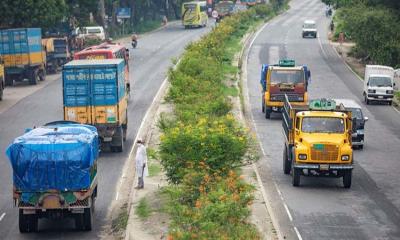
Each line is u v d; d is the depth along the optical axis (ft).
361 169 147.64
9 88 261.44
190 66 231.71
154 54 354.95
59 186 103.04
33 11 310.45
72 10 362.94
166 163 116.06
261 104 230.89
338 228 107.34
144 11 540.52
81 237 103.40
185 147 115.24
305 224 109.40
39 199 102.83
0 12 306.96
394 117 211.82
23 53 265.34
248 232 91.25
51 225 109.81
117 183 133.08
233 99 231.09
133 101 223.71
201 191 103.24
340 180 138.92
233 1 612.29
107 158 152.66
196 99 190.60
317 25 506.07
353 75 296.30
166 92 235.61
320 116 133.69
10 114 202.18
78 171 102.99
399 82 258.37
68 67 153.17
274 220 110.22
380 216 113.91
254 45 388.37
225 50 332.39
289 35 442.50
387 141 176.86
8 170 142.41
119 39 442.50
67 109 154.10
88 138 106.11
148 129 180.75
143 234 102.47
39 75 280.92
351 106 170.50
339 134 131.95
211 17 620.49
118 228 107.04
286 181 137.18
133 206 116.37
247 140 129.39
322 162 129.90
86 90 153.79
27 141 103.71
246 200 100.73
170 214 106.52
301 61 333.01
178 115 169.27
